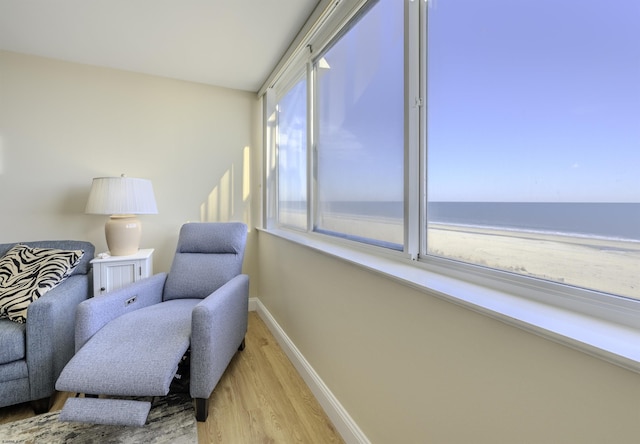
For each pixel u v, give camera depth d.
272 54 2.21
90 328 1.42
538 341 0.60
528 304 0.71
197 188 2.72
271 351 2.13
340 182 1.68
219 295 1.60
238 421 1.43
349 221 1.60
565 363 0.56
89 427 1.36
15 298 1.50
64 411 1.12
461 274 0.93
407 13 1.13
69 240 2.23
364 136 1.45
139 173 2.52
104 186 2.05
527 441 0.62
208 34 1.95
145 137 2.54
